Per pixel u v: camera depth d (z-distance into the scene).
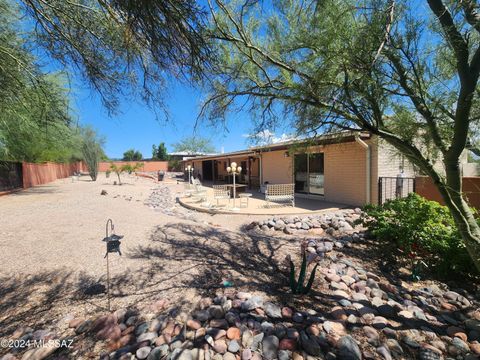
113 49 2.02
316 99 2.35
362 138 7.32
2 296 2.65
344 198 8.91
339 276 3.40
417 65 2.06
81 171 32.97
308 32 2.21
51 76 2.51
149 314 2.38
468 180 5.51
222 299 2.60
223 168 21.64
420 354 2.08
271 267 3.67
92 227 5.21
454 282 3.56
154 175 31.17
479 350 2.19
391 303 2.83
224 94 3.06
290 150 3.77
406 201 4.26
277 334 2.13
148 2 1.27
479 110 1.98
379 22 1.86
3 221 5.61
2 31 2.18
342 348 1.98
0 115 3.10
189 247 4.27
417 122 2.35
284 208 8.52
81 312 2.41
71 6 1.87
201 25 1.47
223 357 1.87
